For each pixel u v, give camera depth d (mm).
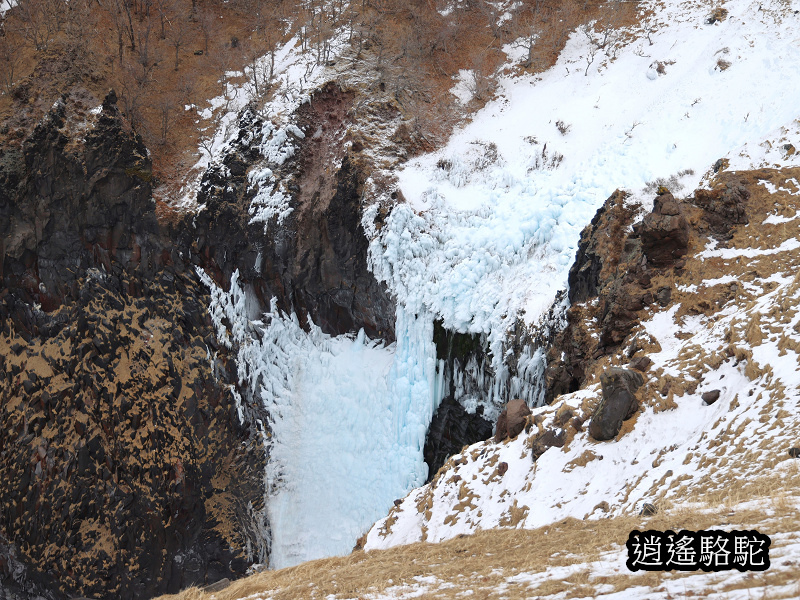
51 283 40250
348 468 36969
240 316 40312
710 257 25203
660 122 37031
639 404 19828
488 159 40719
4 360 39438
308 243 40312
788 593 7254
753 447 15516
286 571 15773
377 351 38844
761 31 39688
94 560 35875
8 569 37031
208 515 37312
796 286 20312
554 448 20391
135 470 37000
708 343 20922
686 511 12984
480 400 35312
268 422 38812
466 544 14875
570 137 39938
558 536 13625
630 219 30656
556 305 31406
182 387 38688
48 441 37469
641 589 8820
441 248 37719
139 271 40531
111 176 40656
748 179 27453
